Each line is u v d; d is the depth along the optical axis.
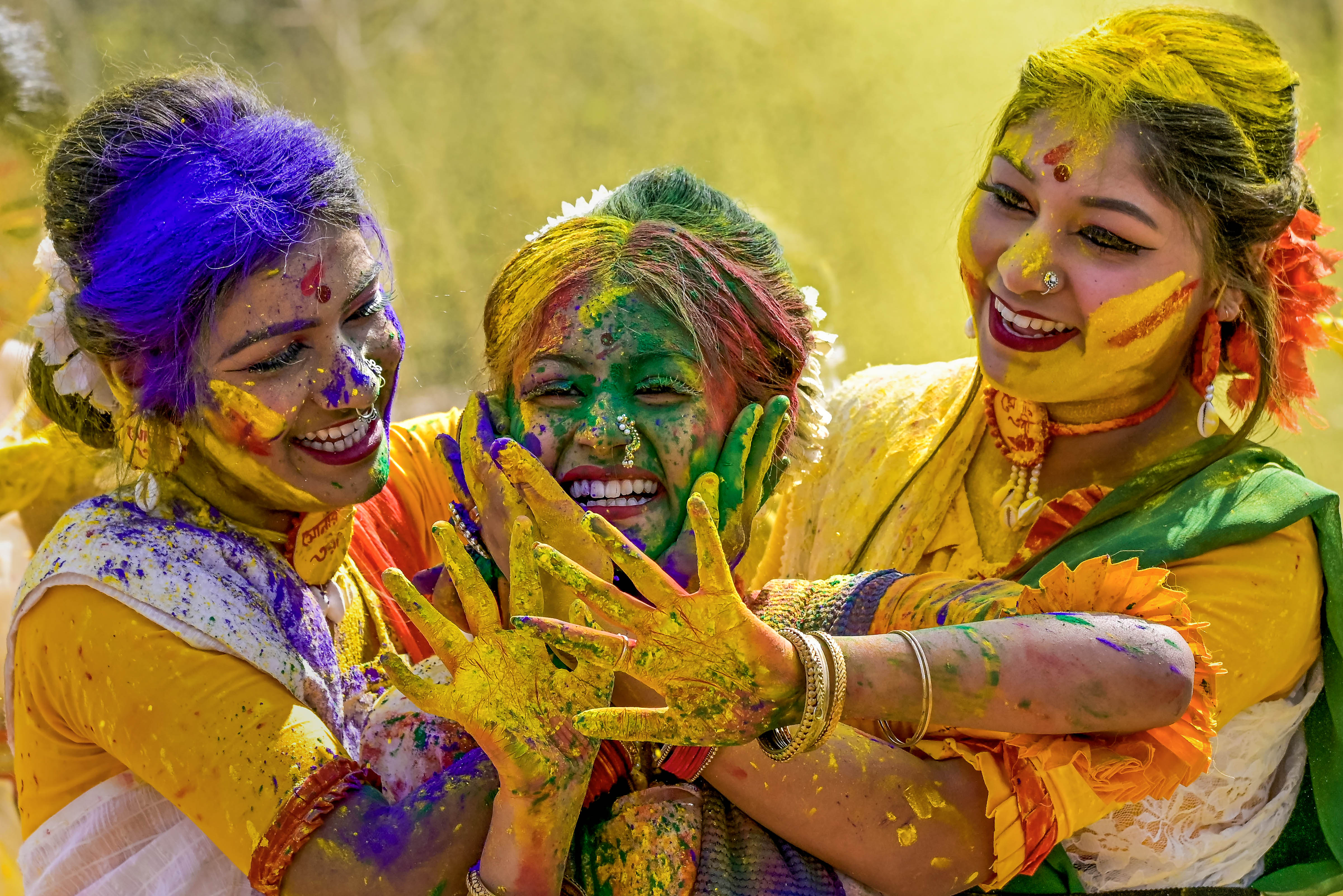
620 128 13.47
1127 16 3.29
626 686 2.61
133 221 2.67
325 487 2.85
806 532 3.96
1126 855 3.05
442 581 2.78
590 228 2.77
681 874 2.51
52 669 2.67
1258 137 3.13
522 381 2.72
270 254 2.67
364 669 3.01
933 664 2.40
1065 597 2.64
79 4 12.09
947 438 3.67
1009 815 2.63
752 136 13.15
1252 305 3.26
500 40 13.80
